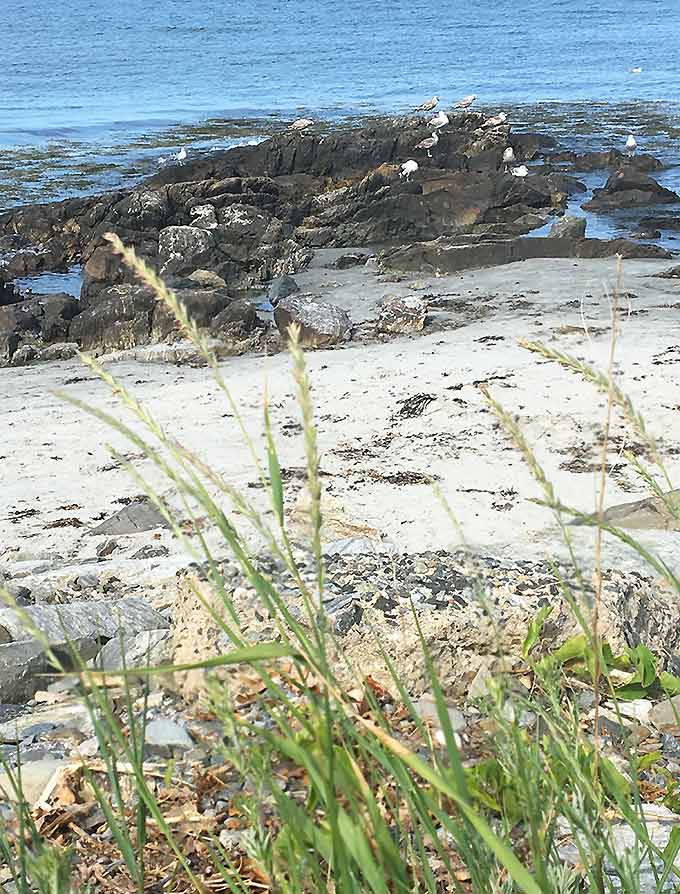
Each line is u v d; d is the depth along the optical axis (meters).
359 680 2.21
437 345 25.70
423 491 15.61
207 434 19.59
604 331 25.27
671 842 2.31
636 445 16.89
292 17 169.50
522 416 19.02
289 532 5.73
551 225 43.69
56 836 3.52
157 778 3.83
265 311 33.81
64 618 6.44
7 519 15.54
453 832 1.96
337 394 21.38
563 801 2.28
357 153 55.47
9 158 61.41
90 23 164.38
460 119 63.09
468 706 4.40
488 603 2.34
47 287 39.72
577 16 169.12
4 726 4.83
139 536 13.21
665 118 72.19
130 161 60.66
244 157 55.06
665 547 7.02
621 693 4.75
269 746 2.37
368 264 38.22
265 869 2.19
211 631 4.88
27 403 23.86
